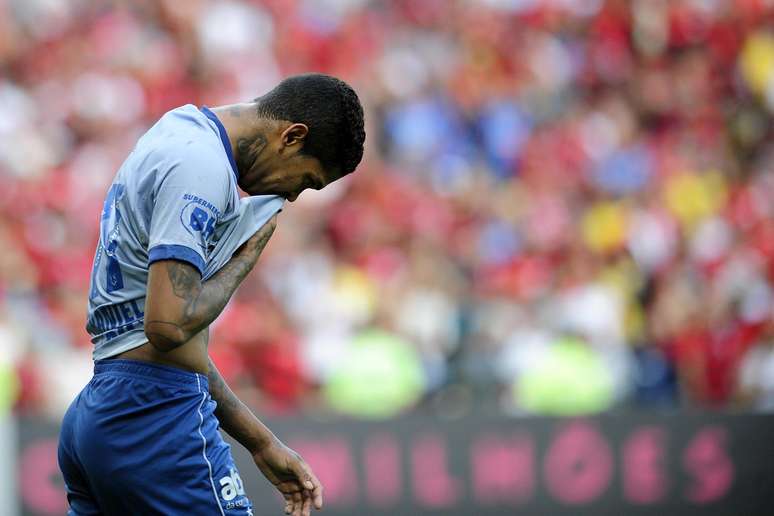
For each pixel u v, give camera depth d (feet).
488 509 76.84
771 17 175.94
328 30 159.02
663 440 78.02
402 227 127.34
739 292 119.75
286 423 76.33
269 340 98.73
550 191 141.08
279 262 114.73
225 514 37.93
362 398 98.17
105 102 136.67
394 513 76.28
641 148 154.30
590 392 100.42
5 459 73.61
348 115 38.24
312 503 42.70
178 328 34.63
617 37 171.63
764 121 167.53
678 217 139.64
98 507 39.09
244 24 153.38
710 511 77.61
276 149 37.99
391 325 102.22
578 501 77.25
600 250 127.54
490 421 77.56
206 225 35.53
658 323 114.01
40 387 91.50
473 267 122.31
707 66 170.91
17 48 140.36
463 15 167.22
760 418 78.28
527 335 105.60
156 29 150.00
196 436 37.52
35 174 123.65
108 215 37.58
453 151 145.89
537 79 161.07
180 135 36.52
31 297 104.58
